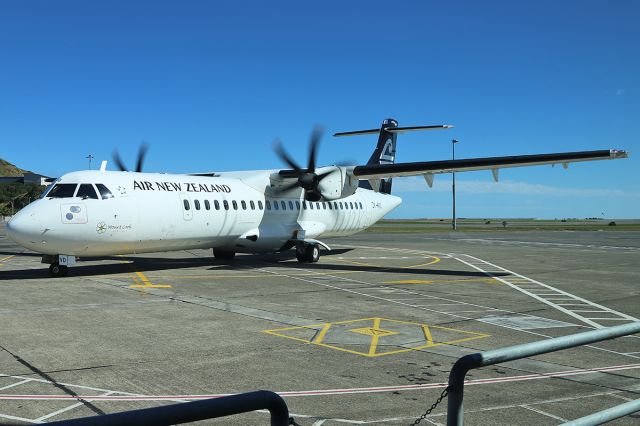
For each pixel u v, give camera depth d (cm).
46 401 545
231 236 1909
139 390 582
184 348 762
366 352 755
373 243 3519
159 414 198
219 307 1089
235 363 691
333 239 4050
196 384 605
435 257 2416
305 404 545
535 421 505
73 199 1473
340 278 1594
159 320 954
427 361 714
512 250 2881
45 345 770
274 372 655
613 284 1524
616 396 578
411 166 1933
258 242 2002
